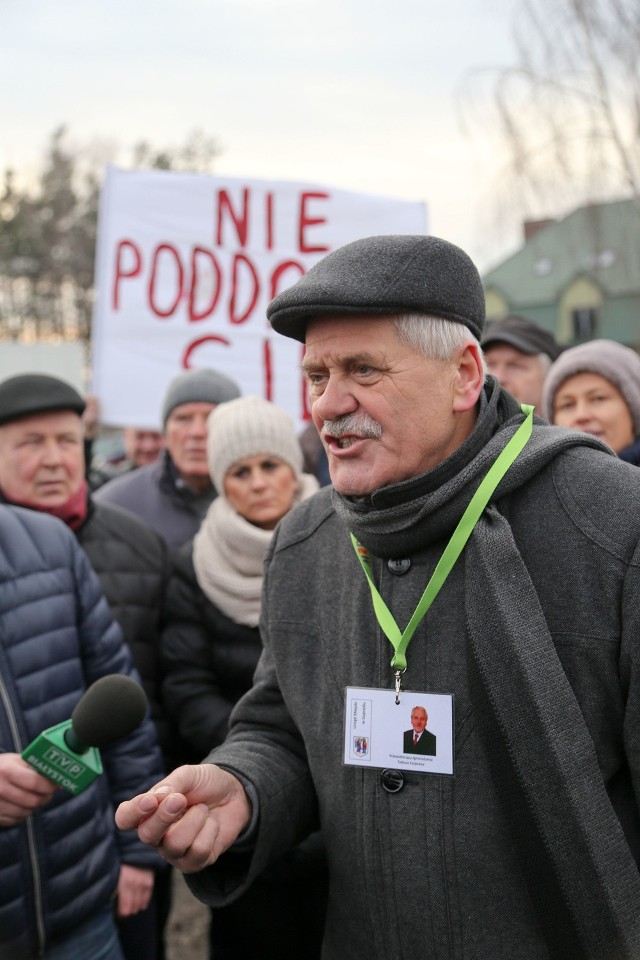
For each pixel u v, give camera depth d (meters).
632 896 1.26
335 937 1.50
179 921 3.66
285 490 2.75
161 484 3.61
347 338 1.37
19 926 1.98
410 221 4.04
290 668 1.58
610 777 1.33
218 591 2.64
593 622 1.31
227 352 4.02
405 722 1.40
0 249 31.42
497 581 1.33
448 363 1.39
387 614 1.44
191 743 2.64
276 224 4.03
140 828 1.31
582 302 28.66
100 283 4.04
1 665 2.02
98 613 2.29
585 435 1.45
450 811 1.35
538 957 1.30
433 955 1.36
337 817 1.47
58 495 2.68
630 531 1.31
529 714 1.27
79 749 1.71
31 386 2.67
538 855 1.26
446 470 1.39
